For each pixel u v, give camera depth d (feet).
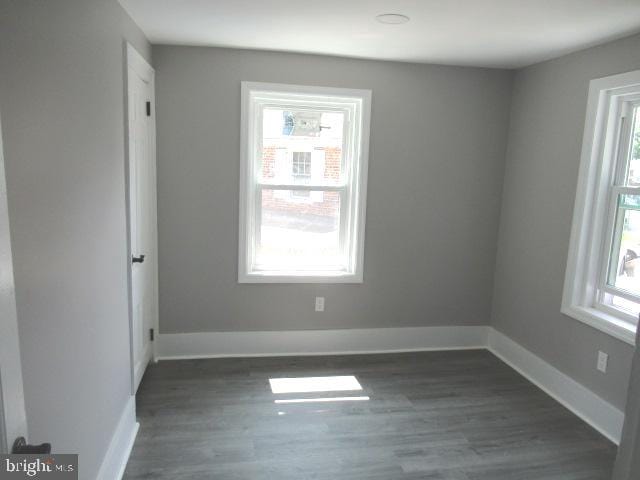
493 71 12.44
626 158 9.60
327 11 8.18
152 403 9.80
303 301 12.45
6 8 3.74
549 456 8.46
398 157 12.35
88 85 5.93
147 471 7.64
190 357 12.09
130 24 8.59
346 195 12.55
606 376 9.36
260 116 11.90
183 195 11.51
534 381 11.43
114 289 7.33
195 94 11.21
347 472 7.80
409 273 12.87
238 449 8.32
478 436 9.02
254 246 12.35
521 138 12.18
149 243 11.12
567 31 8.87
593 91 9.73
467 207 12.88
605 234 9.93
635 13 7.80
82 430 5.73
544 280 11.20
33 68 4.26
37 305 4.33
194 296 11.94
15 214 3.89
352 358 12.50
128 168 8.21
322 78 11.66
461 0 7.45
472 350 13.29
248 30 9.53
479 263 13.17
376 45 10.44
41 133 4.43
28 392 4.15
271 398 10.18
